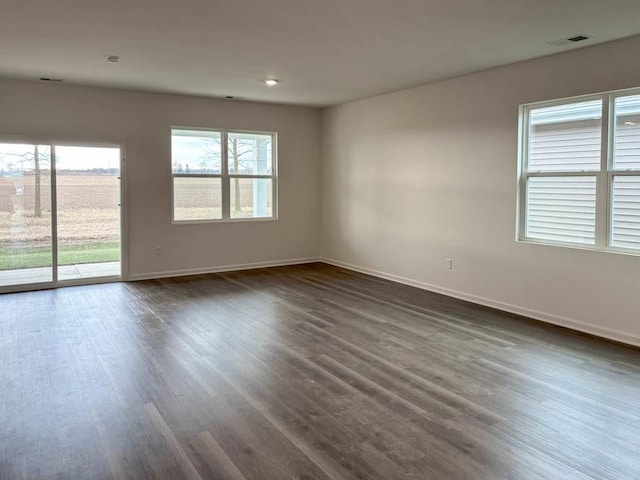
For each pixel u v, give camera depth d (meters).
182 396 3.17
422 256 6.41
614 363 3.78
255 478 2.29
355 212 7.65
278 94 6.95
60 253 6.48
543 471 2.35
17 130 6.05
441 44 4.40
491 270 5.48
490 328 4.68
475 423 2.83
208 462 2.42
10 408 3.01
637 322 4.19
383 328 4.67
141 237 6.95
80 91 6.37
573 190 4.75
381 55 4.79
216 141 7.52
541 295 4.96
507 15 3.65
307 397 3.17
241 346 4.14
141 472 2.34
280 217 8.15
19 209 6.20
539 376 3.53
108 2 3.42
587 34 4.09
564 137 4.80
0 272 6.15
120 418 2.88
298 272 7.59
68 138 6.34
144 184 6.91
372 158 7.22
